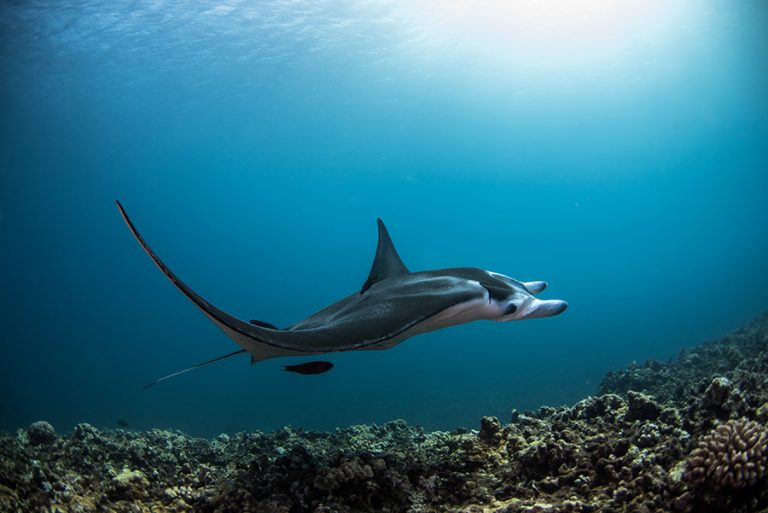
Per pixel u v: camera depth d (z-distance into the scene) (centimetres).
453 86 3772
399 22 2467
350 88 3572
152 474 496
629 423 432
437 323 399
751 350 814
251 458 571
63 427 1684
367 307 407
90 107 3491
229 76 3098
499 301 431
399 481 409
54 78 2766
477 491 392
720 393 392
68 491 421
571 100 4519
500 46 2983
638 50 3219
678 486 324
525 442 446
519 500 365
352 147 5584
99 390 2777
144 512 412
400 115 4562
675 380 791
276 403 2086
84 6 1953
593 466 383
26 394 2681
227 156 5600
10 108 3253
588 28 2764
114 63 2678
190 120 4081
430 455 489
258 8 2200
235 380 3036
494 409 1445
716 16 2573
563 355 2359
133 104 3512
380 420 1490
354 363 3234
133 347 5744
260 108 3850
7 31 2039
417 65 3195
